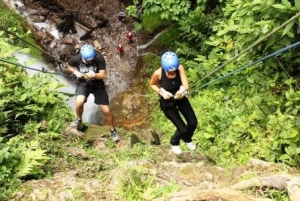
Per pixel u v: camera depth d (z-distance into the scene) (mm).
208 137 7277
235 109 7637
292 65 6531
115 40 11586
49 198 4277
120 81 10859
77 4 12156
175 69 5062
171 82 5266
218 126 7445
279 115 6051
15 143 5582
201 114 8211
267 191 3852
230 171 5074
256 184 3926
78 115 7047
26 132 6520
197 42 10164
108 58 11289
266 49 6117
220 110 7887
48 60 10922
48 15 11812
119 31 11727
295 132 5586
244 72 7660
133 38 11523
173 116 5633
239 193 3582
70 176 4883
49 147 6137
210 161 6141
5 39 8641
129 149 6574
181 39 10703
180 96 5277
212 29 9570
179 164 5383
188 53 9938
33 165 5168
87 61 6441
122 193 4090
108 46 11508
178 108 5656
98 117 10125
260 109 6699
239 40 6895
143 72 10859
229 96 8281
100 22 11906
